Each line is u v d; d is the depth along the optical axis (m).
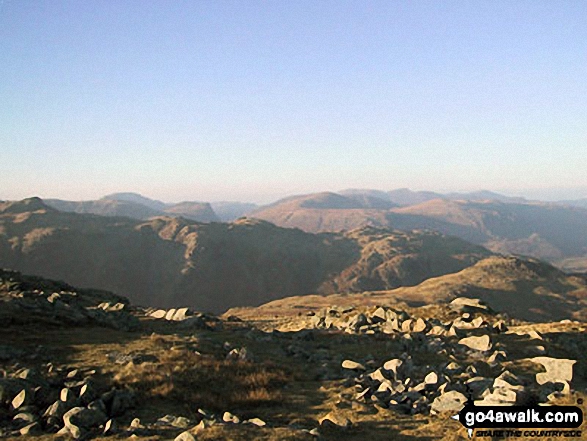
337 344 26.50
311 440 11.53
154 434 12.31
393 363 19.25
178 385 16.12
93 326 25.88
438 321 31.42
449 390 16.14
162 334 25.33
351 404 15.32
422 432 12.98
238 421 13.08
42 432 12.58
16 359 18.27
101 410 13.67
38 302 27.45
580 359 25.19
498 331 29.50
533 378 18.30
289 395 16.61
